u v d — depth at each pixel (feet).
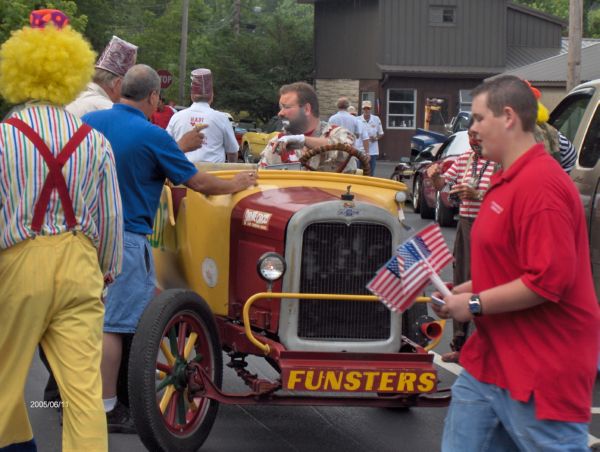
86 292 14.39
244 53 155.94
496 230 12.20
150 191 19.30
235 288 19.44
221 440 19.60
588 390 12.12
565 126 29.78
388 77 136.87
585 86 28.96
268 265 17.72
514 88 12.37
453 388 13.02
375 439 19.98
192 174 18.99
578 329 12.01
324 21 144.56
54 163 14.30
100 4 117.80
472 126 12.76
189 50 152.56
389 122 138.62
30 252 14.14
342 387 17.56
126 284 18.93
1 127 14.37
